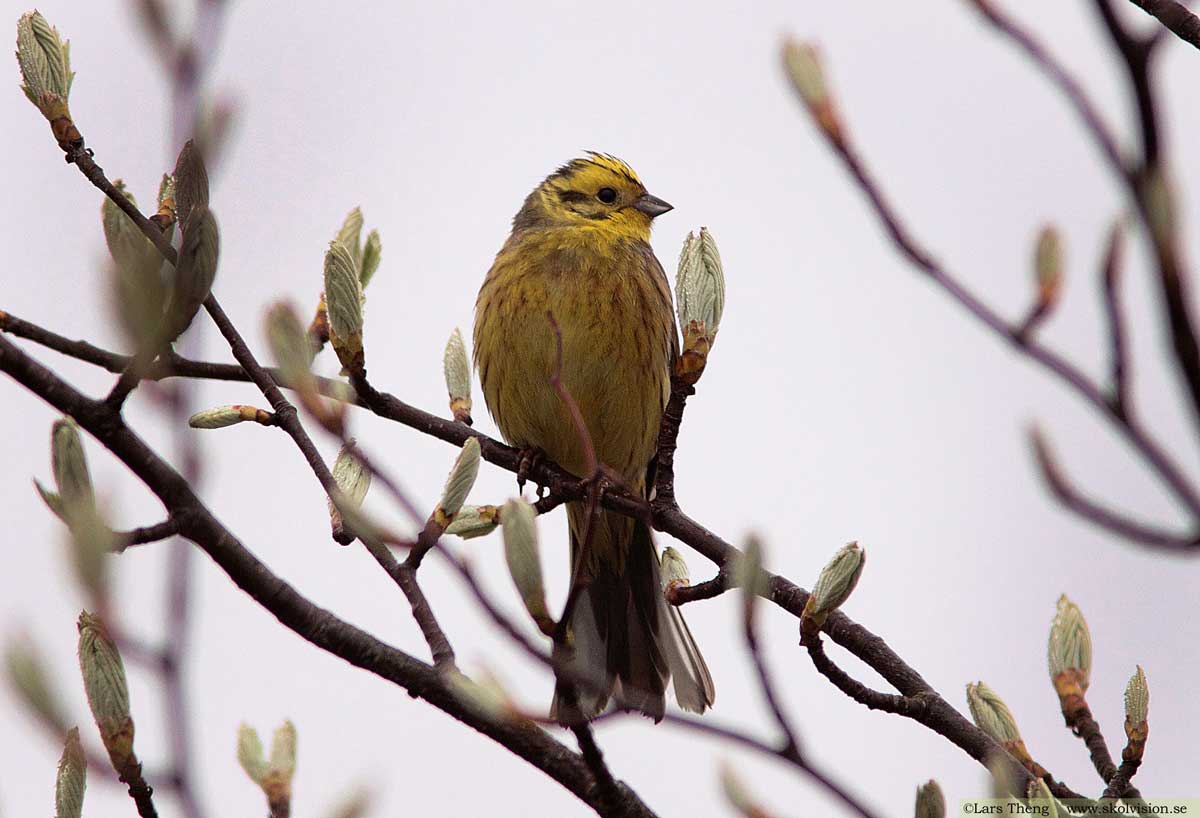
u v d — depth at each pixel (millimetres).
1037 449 4207
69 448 4875
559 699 5441
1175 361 2969
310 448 7457
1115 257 3480
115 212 6594
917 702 7258
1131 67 2877
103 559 4879
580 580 5293
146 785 5086
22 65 6809
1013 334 3900
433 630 6117
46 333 6477
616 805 6059
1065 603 7551
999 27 3303
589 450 5707
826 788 5273
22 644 4789
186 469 5500
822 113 3924
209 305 7789
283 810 5902
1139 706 7055
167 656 4961
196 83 4953
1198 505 3494
